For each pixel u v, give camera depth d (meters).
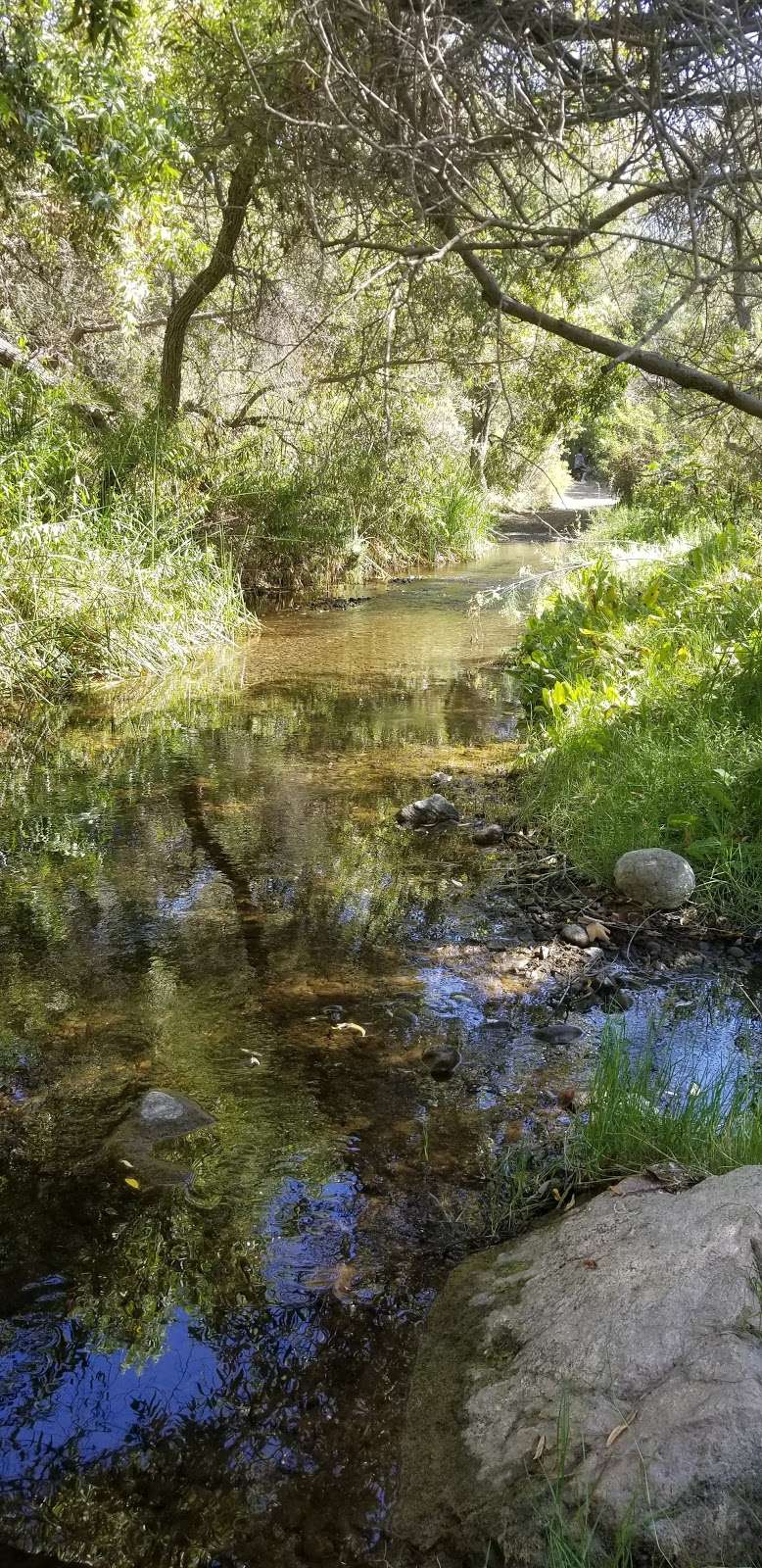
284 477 13.20
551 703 6.37
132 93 6.17
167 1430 2.07
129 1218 2.64
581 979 3.88
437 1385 2.11
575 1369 1.96
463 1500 1.83
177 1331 2.31
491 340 4.36
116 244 7.39
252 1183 2.77
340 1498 1.92
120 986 3.82
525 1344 2.10
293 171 3.62
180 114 5.83
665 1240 2.18
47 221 9.61
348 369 4.83
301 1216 2.65
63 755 6.74
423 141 2.94
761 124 2.80
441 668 9.20
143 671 8.92
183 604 9.86
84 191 6.32
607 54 2.96
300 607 12.48
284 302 7.80
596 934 4.18
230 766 6.47
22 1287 2.43
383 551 15.47
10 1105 3.09
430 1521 1.84
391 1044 3.43
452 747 6.82
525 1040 3.46
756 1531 1.64
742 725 5.43
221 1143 2.93
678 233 3.19
